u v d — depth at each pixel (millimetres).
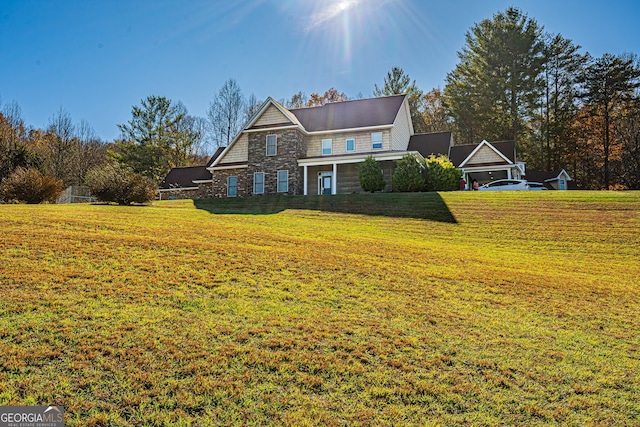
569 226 15992
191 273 7773
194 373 4418
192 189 35094
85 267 7609
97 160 48875
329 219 17484
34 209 14820
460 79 47406
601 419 4059
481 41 45250
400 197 21703
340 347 5203
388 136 27906
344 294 7305
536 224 16422
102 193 19141
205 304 6324
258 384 4312
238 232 12500
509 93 44562
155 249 9273
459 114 46469
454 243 13906
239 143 30500
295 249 10539
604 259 12219
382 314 6465
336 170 27969
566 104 44312
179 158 50500
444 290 7996
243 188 29734
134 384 4156
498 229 15867
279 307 6434
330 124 29578
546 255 12602
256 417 3811
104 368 4379
